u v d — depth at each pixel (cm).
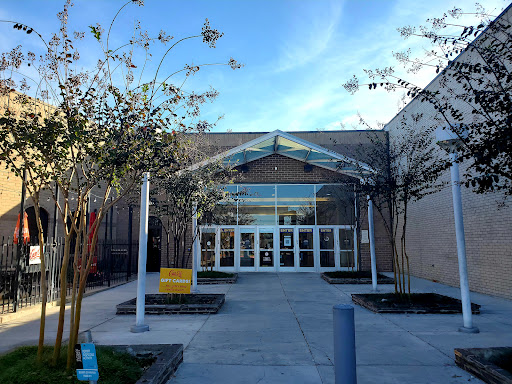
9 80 457
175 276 834
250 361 502
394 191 880
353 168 1188
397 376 446
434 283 1305
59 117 442
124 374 397
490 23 445
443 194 1291
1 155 424
